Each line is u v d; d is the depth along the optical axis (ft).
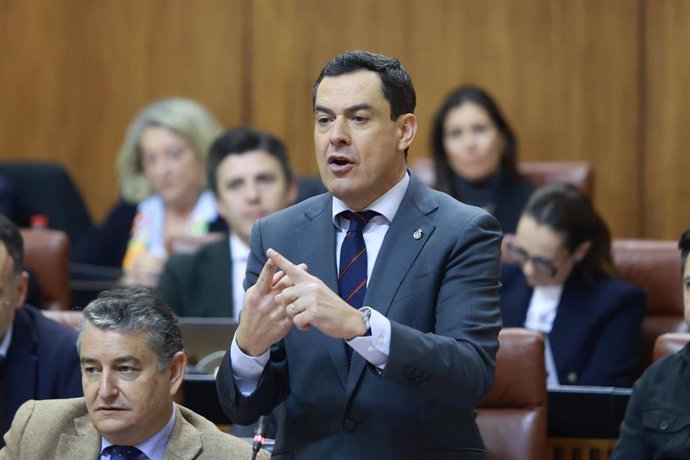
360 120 20.17
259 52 59.93
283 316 19.53
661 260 37.91
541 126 57.82
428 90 58.54
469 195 45.70
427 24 58.54
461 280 20.15
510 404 29.17
